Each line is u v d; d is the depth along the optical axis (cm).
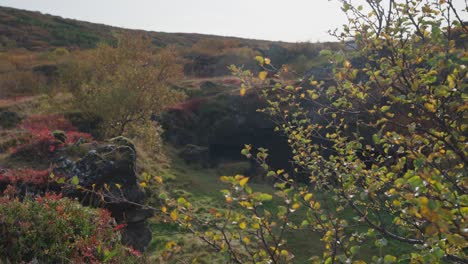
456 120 522
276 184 503
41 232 783
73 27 8588
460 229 326
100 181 1399
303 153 778
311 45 5425
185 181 2580
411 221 497
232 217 451
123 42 3366
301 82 634
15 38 7156
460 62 468
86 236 827
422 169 389
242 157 3500
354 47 623
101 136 2594
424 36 582
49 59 5103
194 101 3609
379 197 568
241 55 5641
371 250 1661
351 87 575
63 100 2916
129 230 1438
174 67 3422
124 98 2598
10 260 730
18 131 2231
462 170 507
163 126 3347
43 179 1316
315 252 1673
